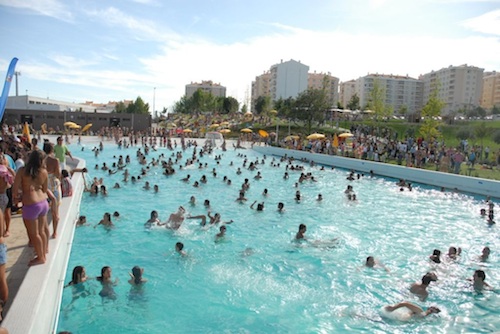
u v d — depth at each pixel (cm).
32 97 8625
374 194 1930
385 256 1052
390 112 5644
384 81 12388
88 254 1002
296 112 5831
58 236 747
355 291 835
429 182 2200
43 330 521
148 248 1060
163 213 1452
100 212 1435
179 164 2977
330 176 2503
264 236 1201
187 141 4997
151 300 767
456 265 992
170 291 809
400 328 691
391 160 2781
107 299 759
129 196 1736
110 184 2019
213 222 1313
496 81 11762
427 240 1205
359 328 689
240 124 7269
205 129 6450
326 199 1789
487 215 1524
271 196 1836
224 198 1759
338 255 1048
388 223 1394
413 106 12788
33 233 598
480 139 3344
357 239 1197
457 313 749
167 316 710
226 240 1148
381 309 754
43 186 614
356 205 1678
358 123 5753
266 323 699
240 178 2364
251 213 1492
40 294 517
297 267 958
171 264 953
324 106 5781
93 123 6562
